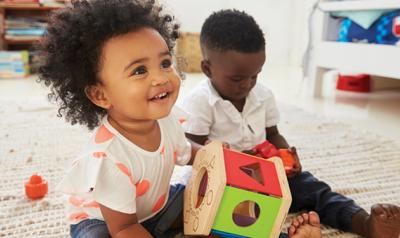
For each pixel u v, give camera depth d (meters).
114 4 0.64
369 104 2.06
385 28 1.81
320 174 1.11
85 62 0.64
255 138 0.98
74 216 0.72
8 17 2.79
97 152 0.64
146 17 0.65
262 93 1.02
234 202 0.63
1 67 2.68
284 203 0.64
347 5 1.91
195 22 3.37
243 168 0.68
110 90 0.64
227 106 0.95
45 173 1.11
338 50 2.01
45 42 0.68
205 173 0.72
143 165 0.68
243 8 3.44
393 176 1.10
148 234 0.66
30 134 1.44
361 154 1.28
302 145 1.36
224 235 0.65
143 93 0.62
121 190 0.65
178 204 0.79
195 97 0.96
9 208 0.91
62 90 0.68
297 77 2.92
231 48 0.90
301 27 3.45
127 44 0.62
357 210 0.81
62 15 0.66
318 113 1.85
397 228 0.74
